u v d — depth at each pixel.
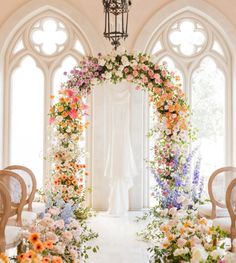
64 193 5.60
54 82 7.27
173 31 7.21
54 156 5.71
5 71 7.21
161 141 5.49
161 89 5.30
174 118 5.28
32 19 7.19
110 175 6.52
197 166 5.12
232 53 7.11
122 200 6.53
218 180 5.16
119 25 6.98
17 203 4.18
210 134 7.29
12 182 4.40
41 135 7.33
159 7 7.03
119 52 5.33
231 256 2.39
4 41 7.03
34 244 2.62
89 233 5.24
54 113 5.67
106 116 7.02
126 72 5.29
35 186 4.70
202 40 7.22
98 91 7.00
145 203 7.17
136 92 6.98
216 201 4.59
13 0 7.04
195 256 2.48
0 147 7.13
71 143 5.71
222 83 7.25
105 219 6.29
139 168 7.02
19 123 7.34
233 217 3.82
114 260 4.30
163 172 5.33
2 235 3.30
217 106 7.27
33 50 7.23
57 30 7.22
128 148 6.52
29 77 7.31
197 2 7.00
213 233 2.94
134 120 7.02
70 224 3.24
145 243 4.94
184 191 5.07
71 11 7.01
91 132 7.11
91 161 7.11
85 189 6.58
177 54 7.21
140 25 7.03
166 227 3.17
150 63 5.36
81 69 5.47
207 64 7.26
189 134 5.73
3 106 7.22
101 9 7.02
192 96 7.28
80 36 7.16
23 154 7.35
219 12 6.98
